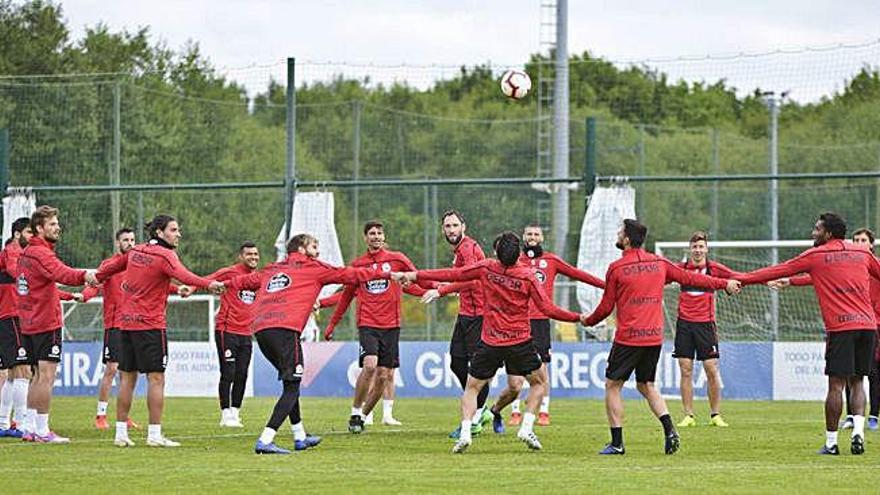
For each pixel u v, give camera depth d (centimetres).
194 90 12250
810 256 3859
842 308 3822
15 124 10425
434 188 9194
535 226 4684
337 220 12188
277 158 11862
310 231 6297
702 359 4916
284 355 3869
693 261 4981
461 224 4531
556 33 7925
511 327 3856
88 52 11525
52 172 10444
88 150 10519
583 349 6438
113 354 4872
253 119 12650
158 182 10906
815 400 6334
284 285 3900
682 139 12988
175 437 4416
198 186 6316
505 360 3884
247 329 4909
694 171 12800
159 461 3641
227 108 11656
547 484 3155
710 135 12925
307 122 13675
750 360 6406
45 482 3219
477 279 3903
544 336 4900
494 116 14575
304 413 5550
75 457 3741
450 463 3597
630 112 14400
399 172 13600
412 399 6531
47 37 11269
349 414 5500
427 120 13812
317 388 6669
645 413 5550
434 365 6606
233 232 10831
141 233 7694
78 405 6097
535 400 3962
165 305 4059
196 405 6069
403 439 4338
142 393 6806
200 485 3153
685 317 4934
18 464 3575
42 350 4222
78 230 9362
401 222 12100
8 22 11212
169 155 10969
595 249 6162
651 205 12362
